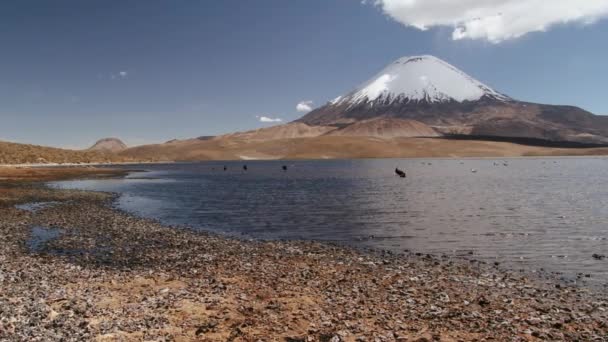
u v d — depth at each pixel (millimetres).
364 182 90312
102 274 20047
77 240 29078
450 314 15102
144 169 180375
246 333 13125
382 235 31953
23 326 12430
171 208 47938
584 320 14711
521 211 43938
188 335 12891
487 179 97375
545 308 15914
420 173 128000
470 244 28594
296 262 23438
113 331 12711
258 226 36094
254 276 20281
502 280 19906
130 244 28141
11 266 20766
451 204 50219
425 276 20500
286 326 13789
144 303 15523
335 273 20984
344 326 13867
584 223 36406
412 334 13281
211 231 33719
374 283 19188
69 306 14586
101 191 68625
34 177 102000
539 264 23188
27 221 36438
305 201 54500
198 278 19781
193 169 182875
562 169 145625
